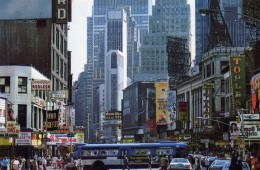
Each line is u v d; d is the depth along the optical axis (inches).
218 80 5123.0
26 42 4520.2
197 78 5915.4
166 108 6643.7
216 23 5669.3
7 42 4520.2
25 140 3228.3
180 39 7564.0
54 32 4680.1
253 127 2423.7
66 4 3253.0
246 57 3826.3
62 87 5177.2
